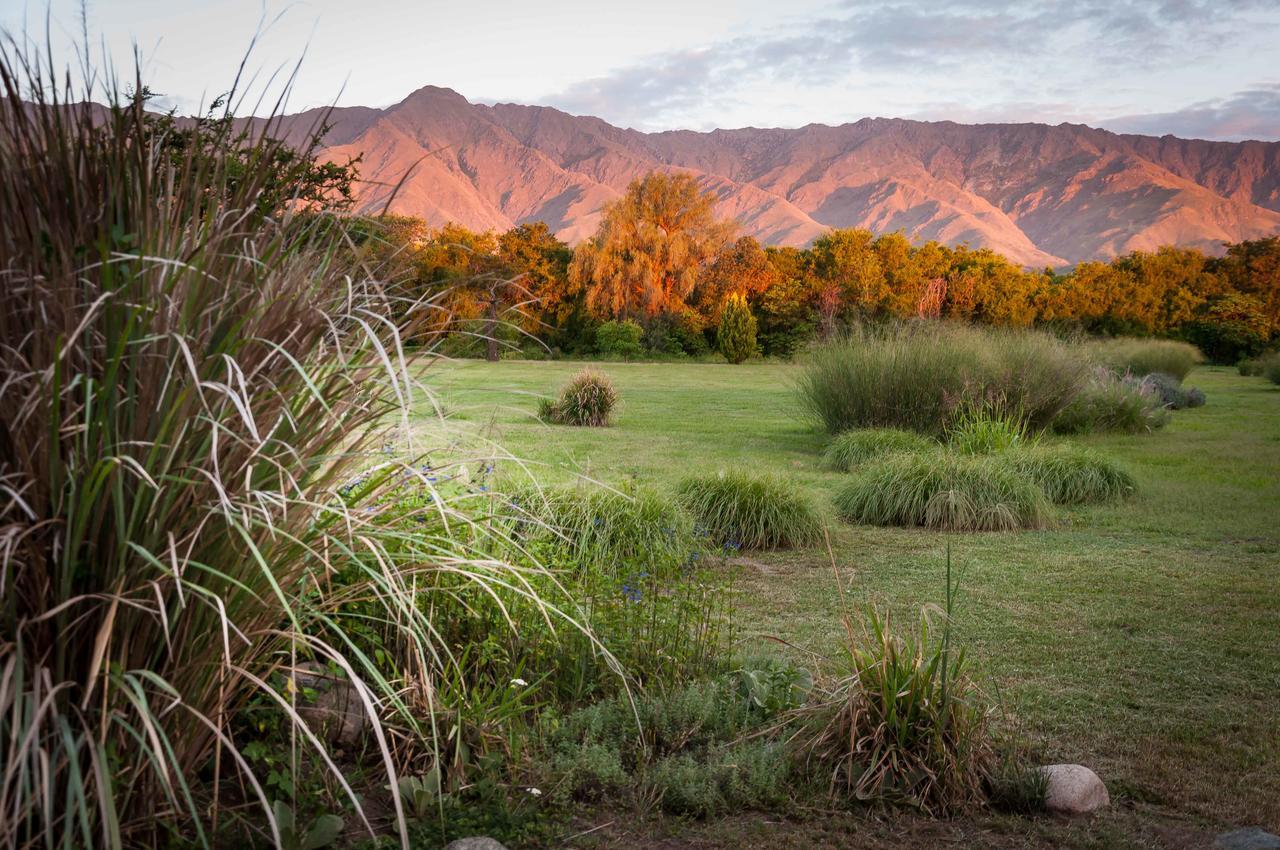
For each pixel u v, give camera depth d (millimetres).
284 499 1854
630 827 2518
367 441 2357
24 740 1534
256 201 2156
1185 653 4488
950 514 8023
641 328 45000
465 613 3254
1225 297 50625
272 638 2229
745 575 6168
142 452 1845
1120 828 2641
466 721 2723
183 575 1882
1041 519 8211
